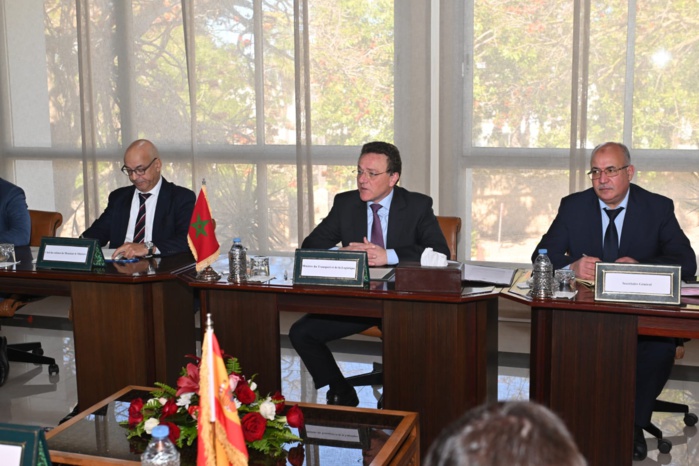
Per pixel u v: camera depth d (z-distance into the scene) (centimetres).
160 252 388
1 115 614
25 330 533
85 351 358
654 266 284
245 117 560
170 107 579
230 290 337
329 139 547
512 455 69
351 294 309
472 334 310
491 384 331
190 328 381
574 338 297
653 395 330
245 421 208
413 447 242
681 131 480
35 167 618
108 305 352
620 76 484
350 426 236
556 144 506
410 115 529
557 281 307
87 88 585
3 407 395
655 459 330
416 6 518
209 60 559
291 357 480
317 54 539
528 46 501
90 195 597
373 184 362
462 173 525
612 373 294
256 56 551
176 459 184
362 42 532
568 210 352
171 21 570
